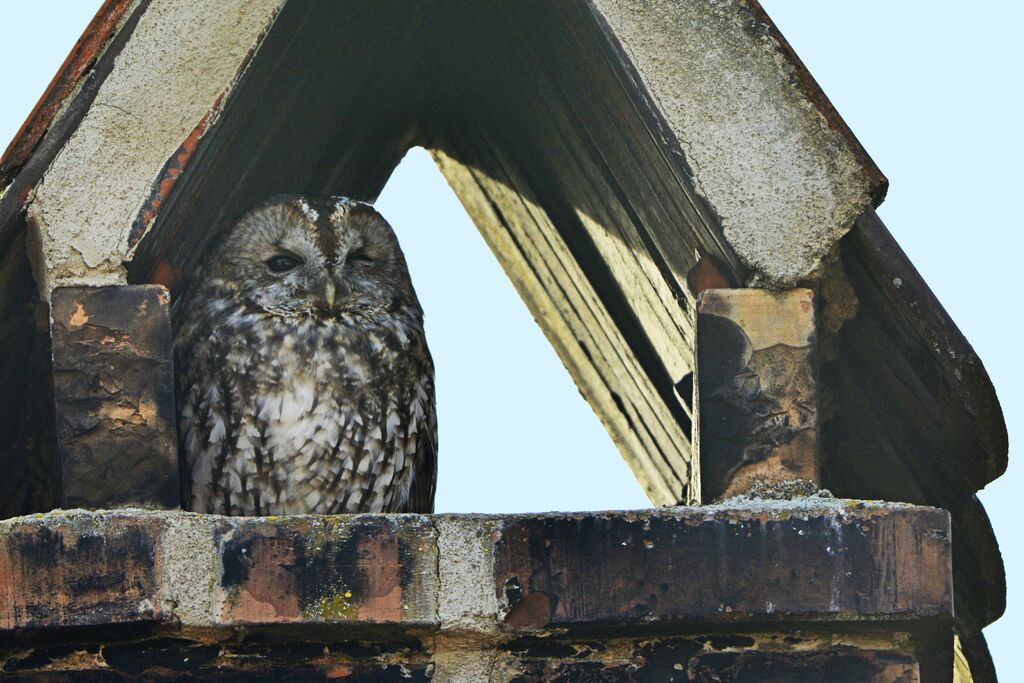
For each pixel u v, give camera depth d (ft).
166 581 26.53
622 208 33.71
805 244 29.09
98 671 26.76
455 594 26.81
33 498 31.83
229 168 33.01
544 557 26.94
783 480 28.48
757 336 28.99
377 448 35.78
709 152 29.27
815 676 27.09
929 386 30.12
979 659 35.47
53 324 28.40
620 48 29.37
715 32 29.43
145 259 29.27
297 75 32.65
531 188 37.55
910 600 26.86
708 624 27.02
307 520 26.89
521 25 32.17
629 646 27.25
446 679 26.91
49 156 28.68
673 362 36.70
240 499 35.04
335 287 35.65
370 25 33.40
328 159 38.11
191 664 26.76
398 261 37.76
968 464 31.40
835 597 26.84
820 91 29.32
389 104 37.29
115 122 28.86
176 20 29.12
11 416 30.53
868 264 29.12
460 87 36.47
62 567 26.50
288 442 34.99
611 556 26.94
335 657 26.96
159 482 28.07
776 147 29.27
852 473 33.45
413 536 26.91
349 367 35.58
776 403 28.76
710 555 26.94
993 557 32.91
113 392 28.30
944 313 28.91
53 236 28.58
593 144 33.04
